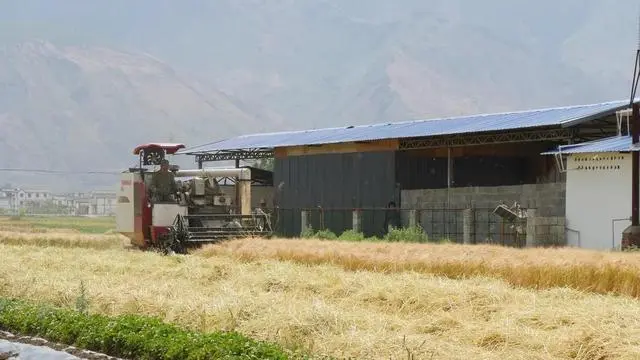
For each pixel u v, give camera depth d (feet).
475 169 189.67
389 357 52.16
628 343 52.70
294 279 86.53
